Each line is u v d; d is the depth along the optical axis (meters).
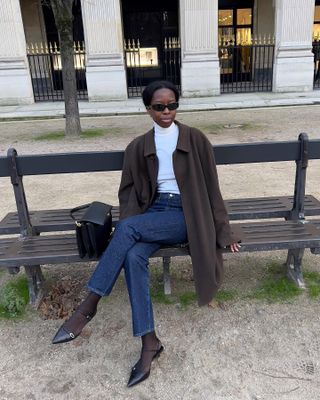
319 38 17.95
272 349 2.46
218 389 2.20
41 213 3.50
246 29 17.91
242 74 18.16
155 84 2.53
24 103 14.44
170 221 2.50
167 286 2.98
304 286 3.02
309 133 8.55
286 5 14.01
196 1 13.84
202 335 2.60
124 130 9.96
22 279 3.24
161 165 2.61
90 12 13.85
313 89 15.16
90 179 6.02
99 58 14.26
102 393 2.21
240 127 9.62
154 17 17.61
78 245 2.56
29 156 2.82
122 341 2.59
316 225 3.05
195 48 14.27
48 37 17.36
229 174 6.00
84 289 3.12
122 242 2.34
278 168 6.19
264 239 2.74
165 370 2.34
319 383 2.21
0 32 13.84
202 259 2.46
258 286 3.06
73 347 2.55
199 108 12.45
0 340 2.63
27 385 2.29
